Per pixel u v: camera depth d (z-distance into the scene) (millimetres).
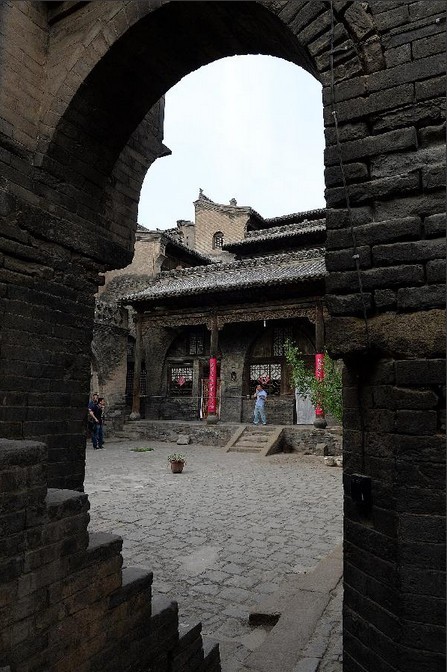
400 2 3188
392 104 3141
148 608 3482
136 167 6246
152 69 4996
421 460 2820
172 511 9328
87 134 5133
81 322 5379
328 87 3410
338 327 3223
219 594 5590
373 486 3109
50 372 4949
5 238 4527
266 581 5941
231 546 7211
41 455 2699
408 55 3129
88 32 4812
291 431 19188
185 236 35125
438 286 2885
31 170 4820
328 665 3789
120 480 12609
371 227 3150
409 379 2893
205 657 4102
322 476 13531
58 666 2709
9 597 2445
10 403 4516
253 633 4719
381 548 3004
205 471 14258
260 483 12375
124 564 6461
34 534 2613
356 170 3227
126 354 24344
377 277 3078
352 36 3342
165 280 25922
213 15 4383
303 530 8055
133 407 23594
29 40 4879
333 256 3279
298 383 13961
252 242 27156
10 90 4668
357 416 3312
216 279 23625
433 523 2748
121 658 3184
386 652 2898
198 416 24562
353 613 3236
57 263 5066
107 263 5691
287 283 19625
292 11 3654
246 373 23766
